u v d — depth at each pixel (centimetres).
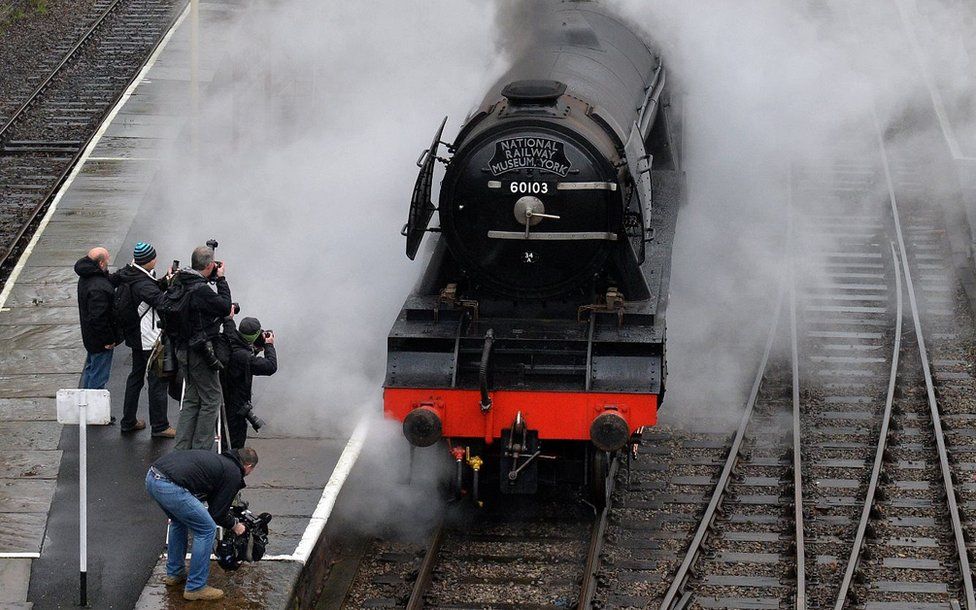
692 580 2961
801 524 3183
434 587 2931
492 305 3312
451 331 3197
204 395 2877
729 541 3164
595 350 3136
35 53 7456
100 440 3394
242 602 2605
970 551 3109
